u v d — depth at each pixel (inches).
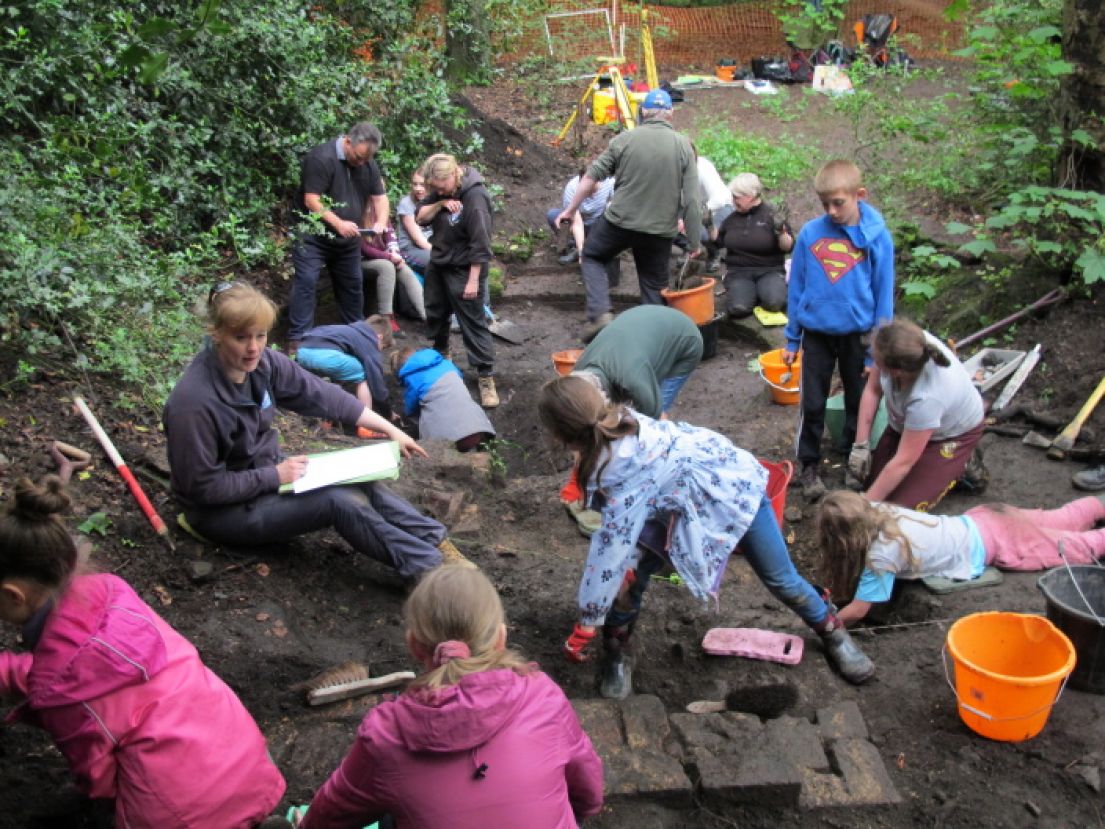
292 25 333.4
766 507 146.0
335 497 167.8
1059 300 258.1
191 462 157.2
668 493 139.9
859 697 152.3
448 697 89.0
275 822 117.6
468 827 88.9
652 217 288.2
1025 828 125.5
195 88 303.6
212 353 158.1
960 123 364.5
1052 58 265.1
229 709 114.5
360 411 176.7
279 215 351.3
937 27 637.9
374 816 95.7
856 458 204.8
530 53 624.7
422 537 175.6
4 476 177.9
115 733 105.7
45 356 214.7
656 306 213.2
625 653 161.5
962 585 174.7
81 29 260.5
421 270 359.9
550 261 397.7
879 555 168.6
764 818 128.1
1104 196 244.4
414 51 419.8
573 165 474.9
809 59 616.1
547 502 223.5
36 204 221.5
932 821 127.1
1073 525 184.5
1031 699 133.5
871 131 416.8
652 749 134.6
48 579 101.6
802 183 417.1
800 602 151.3
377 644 165.0
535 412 299.1
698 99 578.6
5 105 246.1
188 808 108.2
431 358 261.1
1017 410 235.9
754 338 329.4
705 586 142.8
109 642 104.3
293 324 302.0
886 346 179.2
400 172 400.8
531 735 91.8
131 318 229.0
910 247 323.0
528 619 173.6
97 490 180.4
